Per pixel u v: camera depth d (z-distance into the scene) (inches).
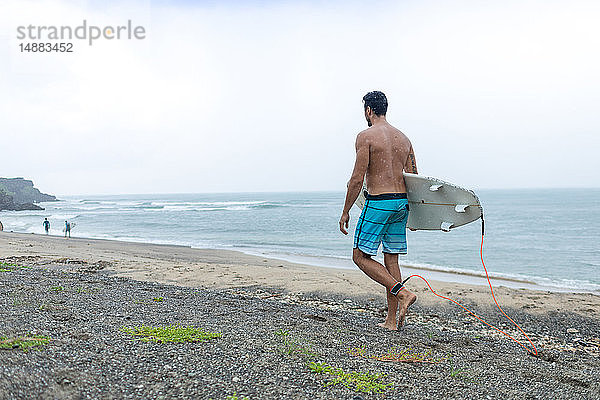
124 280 287.6
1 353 95.7
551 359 158.4
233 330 141.6
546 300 303.1
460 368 125.2
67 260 406.9
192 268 402.3
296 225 1496.1
